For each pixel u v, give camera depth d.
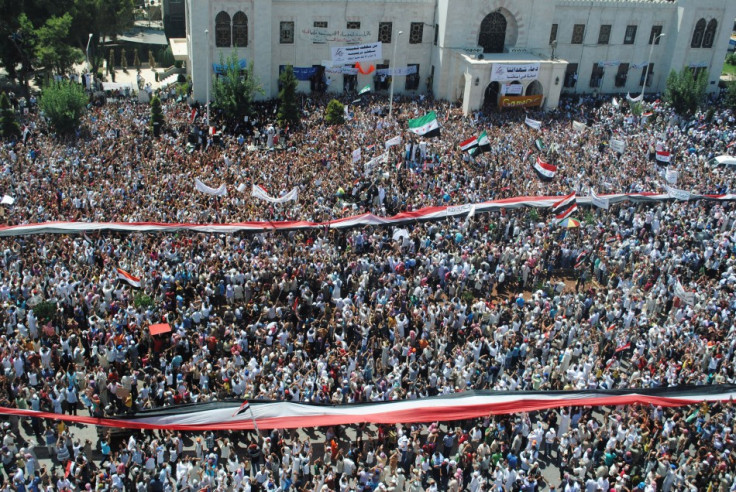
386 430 23.00
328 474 19.73
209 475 19.88
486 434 22.34
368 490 20.55
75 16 67.44
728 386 18.52
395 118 55.78
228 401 14.56
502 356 26.05
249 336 27.22
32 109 55.06
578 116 59.91
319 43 63.16
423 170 43.75
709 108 62.78
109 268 29.33
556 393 16.88
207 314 28.02
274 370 24.48
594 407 25.12
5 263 29.88
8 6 62.62
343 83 65.19
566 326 28.05
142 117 51.72
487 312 28.91
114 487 19.69
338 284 30.05
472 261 33.19
